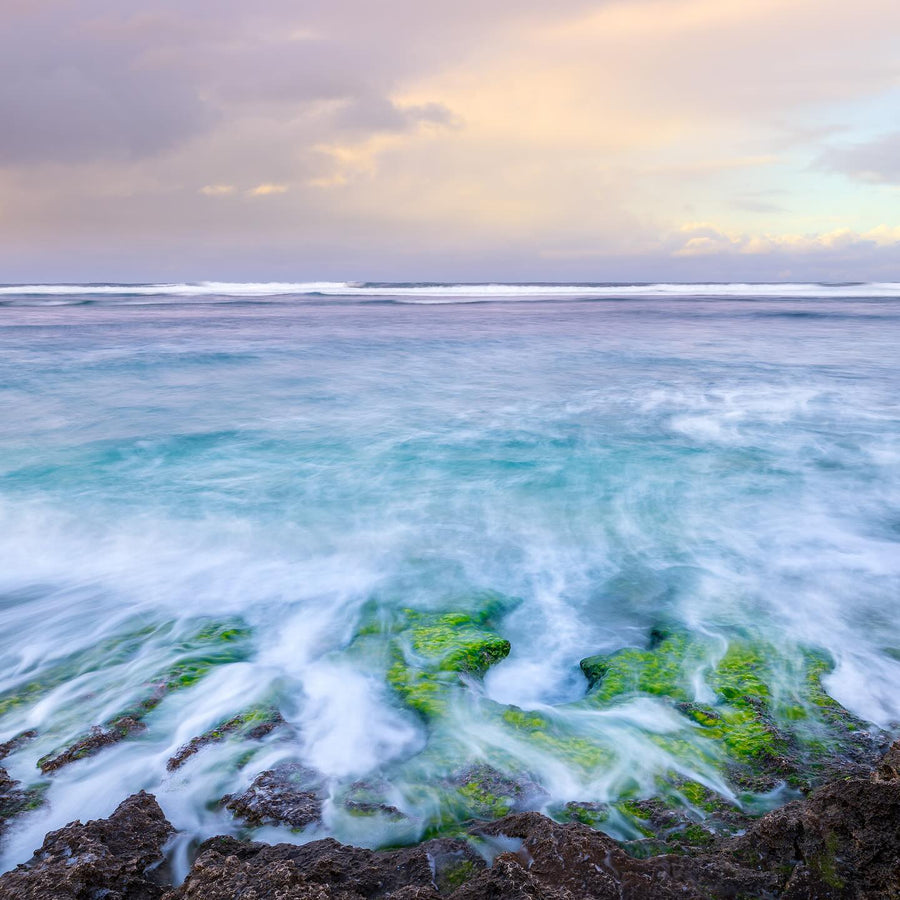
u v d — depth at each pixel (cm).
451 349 3066
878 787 378
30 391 1981
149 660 670
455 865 385
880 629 719
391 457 1366
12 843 438
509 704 589
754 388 2105
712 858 388
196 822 456
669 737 539
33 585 838
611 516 1063
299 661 669
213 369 2428
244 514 1068
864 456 1370
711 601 789
